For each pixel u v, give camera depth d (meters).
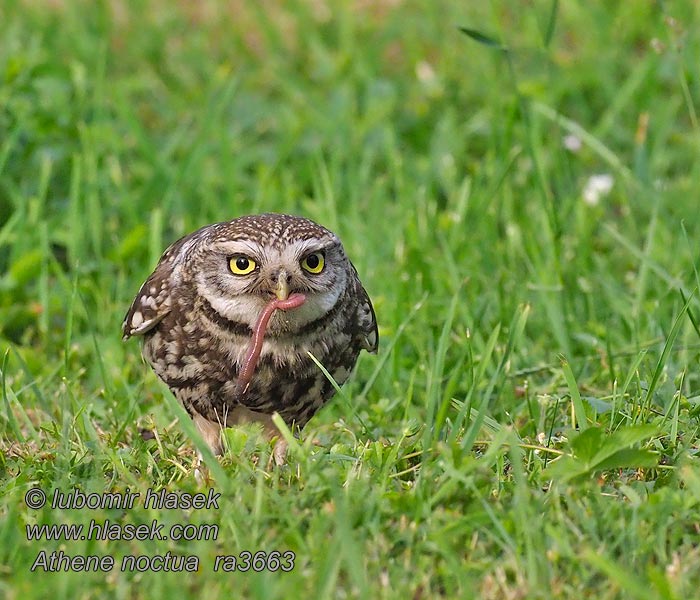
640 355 9.01
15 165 13.38
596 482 7.84
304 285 8.52
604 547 7.08
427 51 18.06
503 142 13.56
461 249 12.31
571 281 11.80
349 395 10.27
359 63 16.95
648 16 17.94
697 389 9.90
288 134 14.98
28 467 8.49
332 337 8.81
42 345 11.35
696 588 6.77
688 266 12.05
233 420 8.98
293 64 17.44
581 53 17.39
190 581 6.90
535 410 9.52
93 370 10.81
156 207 13.61
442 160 14.63
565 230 13.14
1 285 11.84
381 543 7.17
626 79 16.78
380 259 12.38
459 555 7.19
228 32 18.39
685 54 15.64
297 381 8.78
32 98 14.07
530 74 16.83
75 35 17.27
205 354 8.70
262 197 13.34
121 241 12.75
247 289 8.47
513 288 11.70
